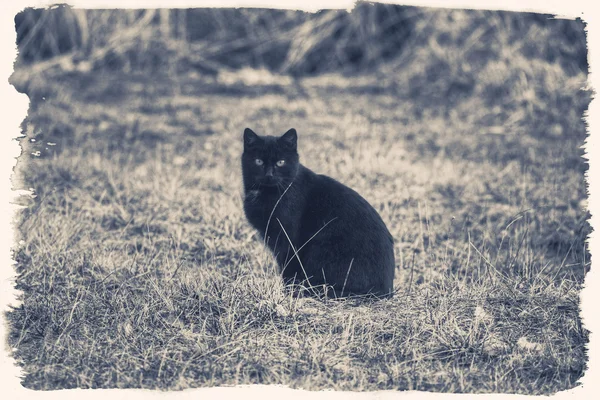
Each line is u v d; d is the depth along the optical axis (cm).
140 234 859
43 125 1409
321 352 538
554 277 676
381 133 1482
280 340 564
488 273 682
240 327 577
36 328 582
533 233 865
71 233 809
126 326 574
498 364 529
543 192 1038
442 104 1730
